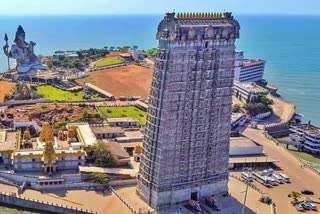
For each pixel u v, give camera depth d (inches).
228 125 7249.0
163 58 6363.2
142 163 7101.4
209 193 7381.9
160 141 6604.3
